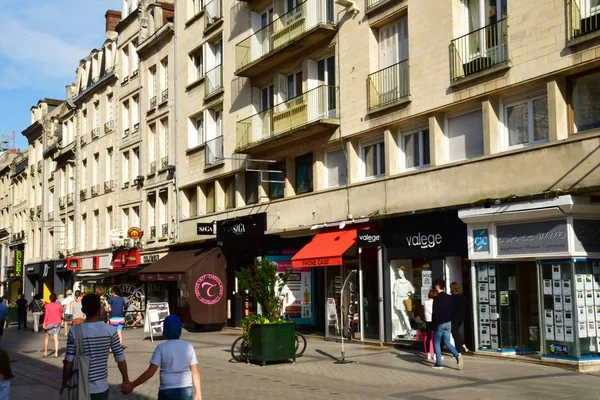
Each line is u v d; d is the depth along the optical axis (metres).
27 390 12.77
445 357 15.81
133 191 37.09
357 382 12.51
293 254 23.72
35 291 56.28
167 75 33.69
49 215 53.00
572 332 13.55
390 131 19.25
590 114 14.11
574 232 13.63
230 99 27.75
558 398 10.24
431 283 17.52
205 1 30.59
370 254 19.73
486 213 15.27
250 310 26.77
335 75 21.56
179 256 30.17
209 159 29.11
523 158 15.02
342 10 21.22
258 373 14.09
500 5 16.22
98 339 6.99
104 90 41.91
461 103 16.81
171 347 6.90
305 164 23.70
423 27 18.00
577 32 14.03
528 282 15.57
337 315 20.94
